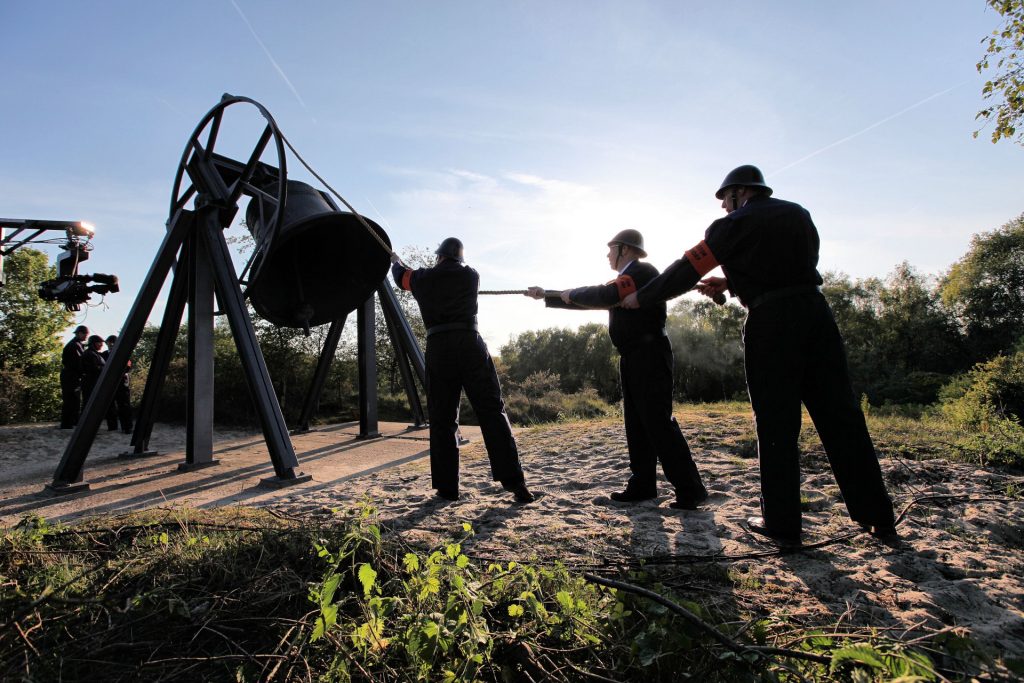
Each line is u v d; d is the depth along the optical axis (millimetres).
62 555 2852
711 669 1736
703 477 4680
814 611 2246
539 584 2256
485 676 1825
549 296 4297
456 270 4352
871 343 33156
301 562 2660
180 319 7270
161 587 2342
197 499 4805
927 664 1572
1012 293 33938
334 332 9188
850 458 3080
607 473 5043
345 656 1820
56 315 24938
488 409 4246
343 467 6160
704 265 3133
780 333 3008
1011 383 7465
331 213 5531
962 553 2873
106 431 10914
